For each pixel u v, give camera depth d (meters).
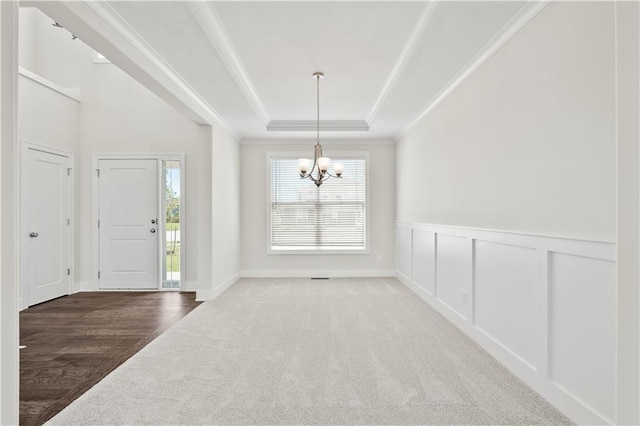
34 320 4.04
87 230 5.66
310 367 2.71
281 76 3.94
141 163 5.69
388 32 2.96
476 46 2.93
